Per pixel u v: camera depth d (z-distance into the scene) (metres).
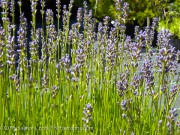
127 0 10.47
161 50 3.32
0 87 3.71
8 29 4.81
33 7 5.12
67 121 3.80
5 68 4.41
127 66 4.48
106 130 3.93
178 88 3.61
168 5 10.23
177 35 9.22
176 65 4.21
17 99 3.62
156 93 3.60
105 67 4.27
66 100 4.16
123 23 4.49
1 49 3.39
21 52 3.78
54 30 4.83
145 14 10.40
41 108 4.23
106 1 10.80
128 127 3.55
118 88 3.52
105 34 4.99
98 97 4.27
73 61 4.99
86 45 4.39
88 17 5.42
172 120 3.35
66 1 12.91
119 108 3.86
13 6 5.05
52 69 4.72
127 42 4.84
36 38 5.12
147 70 3.56
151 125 4.15
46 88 3.83
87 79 4.11
